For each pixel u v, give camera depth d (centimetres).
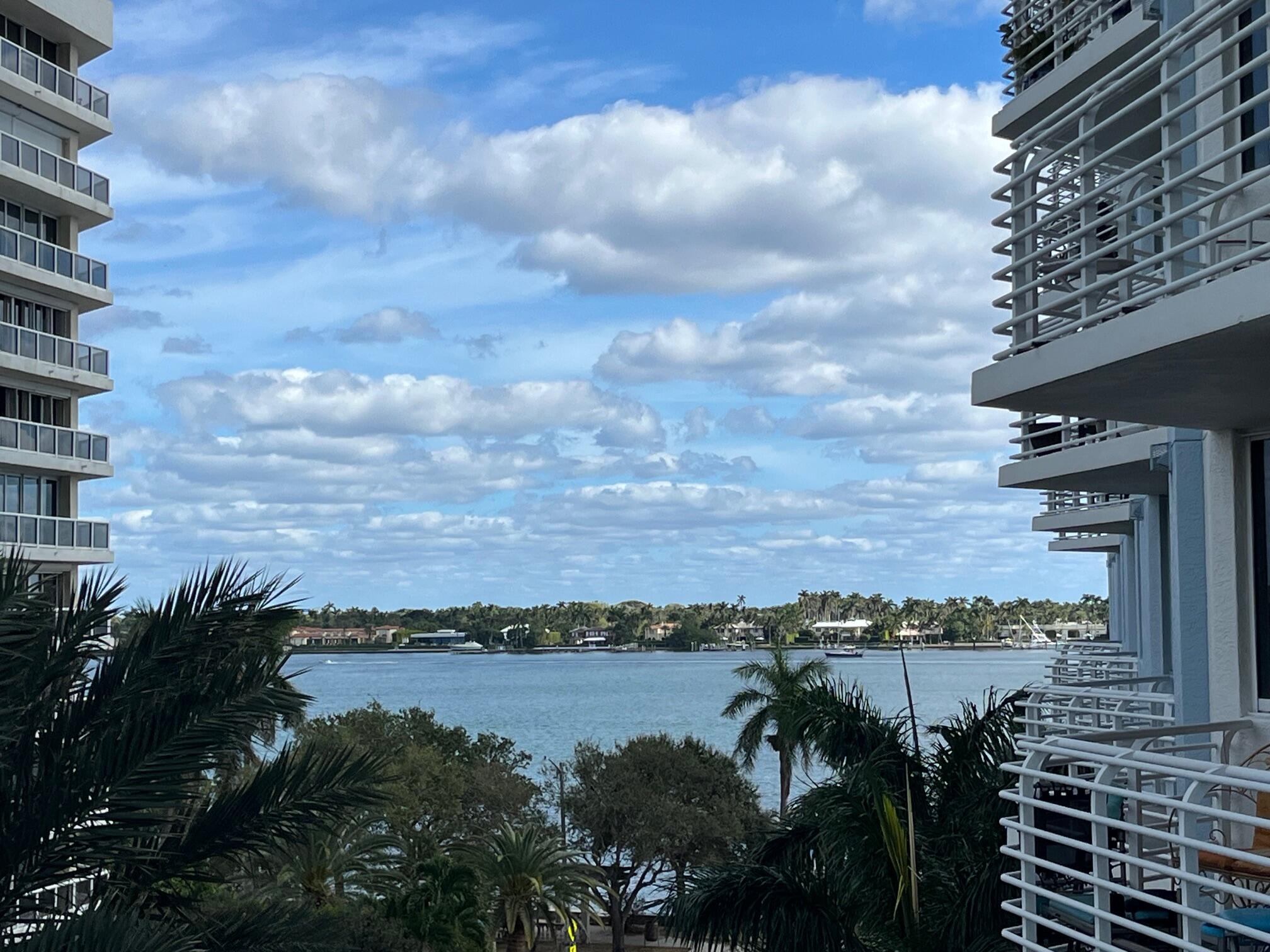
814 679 1480
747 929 1223
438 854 4228
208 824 1039
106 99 4372
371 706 5700
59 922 869
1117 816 810
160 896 1046
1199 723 988
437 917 3378
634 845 5188
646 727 13212
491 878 4341
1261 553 877
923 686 17138
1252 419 880
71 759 942
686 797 5381
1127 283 764
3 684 943
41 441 3969
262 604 1074
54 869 909
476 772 5288
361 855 3544
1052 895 688
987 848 1206
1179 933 704
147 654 1025
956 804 1288
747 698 5047
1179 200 805
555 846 4500
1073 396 835
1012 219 905
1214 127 660
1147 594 1588
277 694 1028
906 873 1212
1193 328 672
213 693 999
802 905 1219
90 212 4259
